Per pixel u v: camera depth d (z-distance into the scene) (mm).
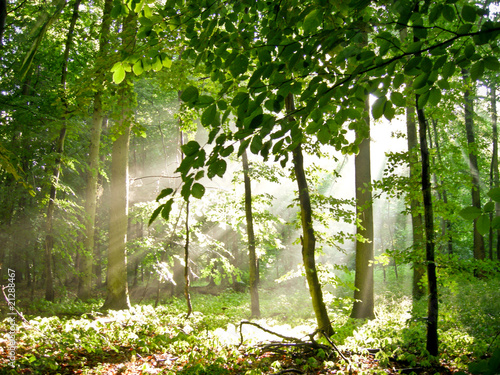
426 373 5219
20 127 10453
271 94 1966
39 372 4746
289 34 2111
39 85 12203
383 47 1756
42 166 11172
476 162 14148
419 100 1986
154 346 6430
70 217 11273
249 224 11445
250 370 5016
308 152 7168
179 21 2504
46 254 10453
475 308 9031
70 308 10195
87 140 15344
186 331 7734
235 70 1929
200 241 12453
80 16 13406
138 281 19359
